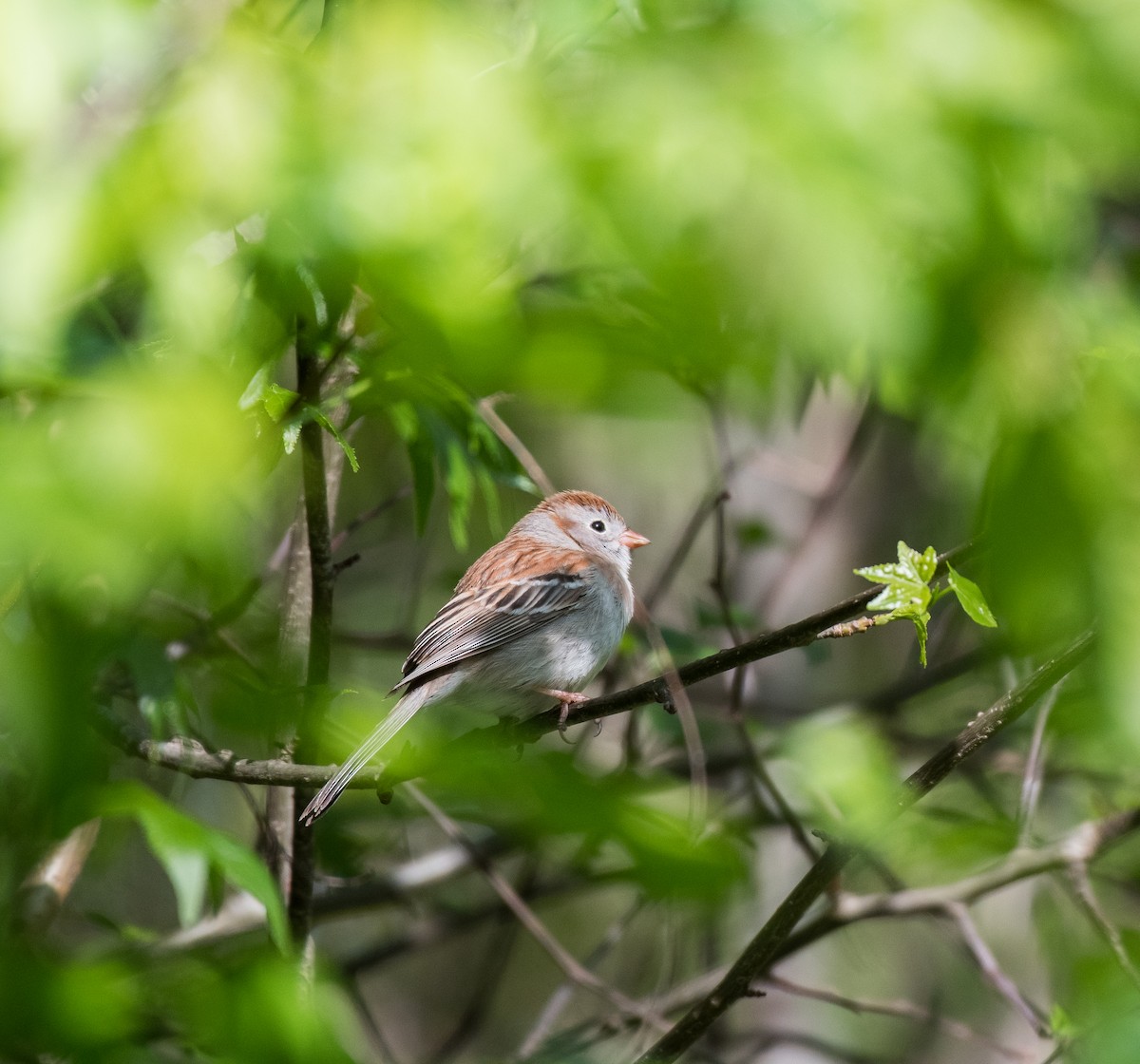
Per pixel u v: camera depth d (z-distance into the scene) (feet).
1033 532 14.16
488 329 16.08
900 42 14.47
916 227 13.96
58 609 12.32
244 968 18.63
